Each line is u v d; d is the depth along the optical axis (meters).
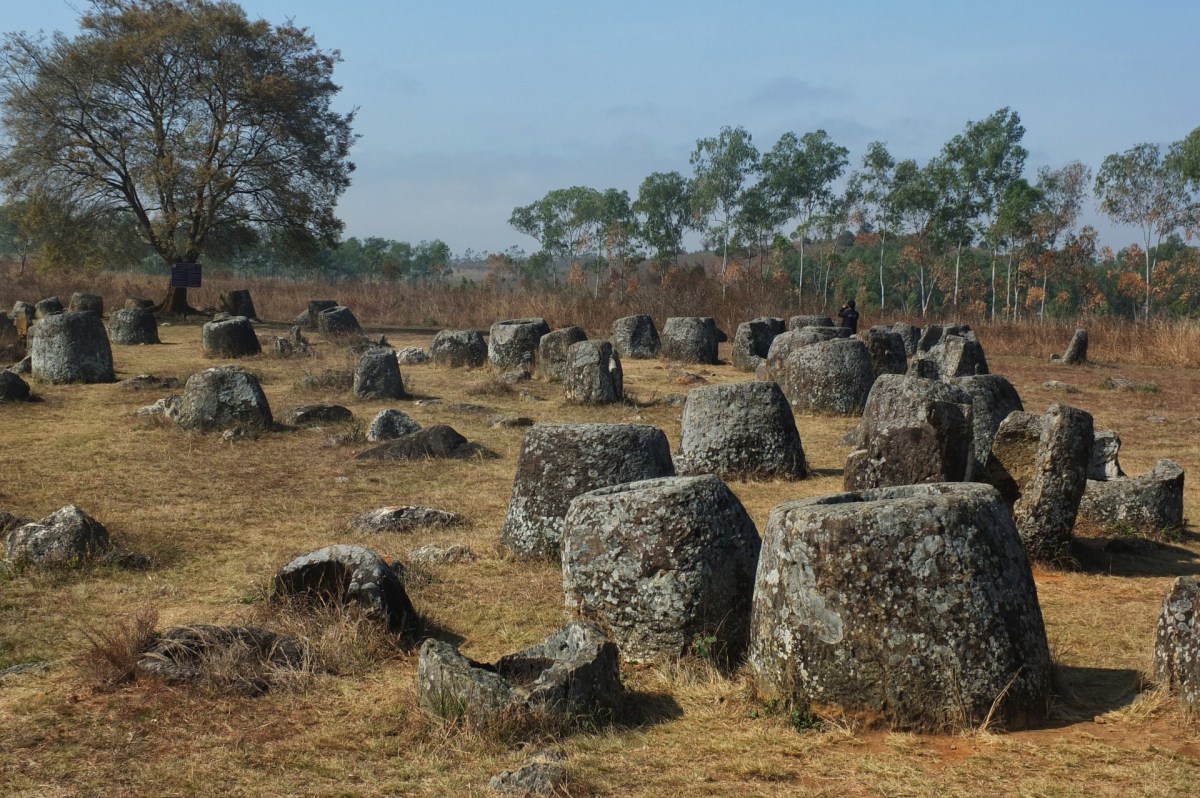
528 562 9.59
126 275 61.91
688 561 6.90
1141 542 10.41
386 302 48.22
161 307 40.97
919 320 44.47
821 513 5.78
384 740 5.65
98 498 12.38
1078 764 5.08
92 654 6.74
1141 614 8.00
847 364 20.14
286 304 46.56
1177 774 4.92
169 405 17.69
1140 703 5.85
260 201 42.50
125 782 5.13
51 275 53.59
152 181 39.38
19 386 19.52
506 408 20.14
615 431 9.78
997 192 66.75
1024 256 69.44
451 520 11.30
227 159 41.56
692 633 6.88
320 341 32.34
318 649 6.90
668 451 10.26
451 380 24.22
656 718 5.99
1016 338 36.88
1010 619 5.62
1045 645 5.85
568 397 20.78
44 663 6.95
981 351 23.20
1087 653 7.02
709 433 13.94
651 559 6.94
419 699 6.03
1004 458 10.46
